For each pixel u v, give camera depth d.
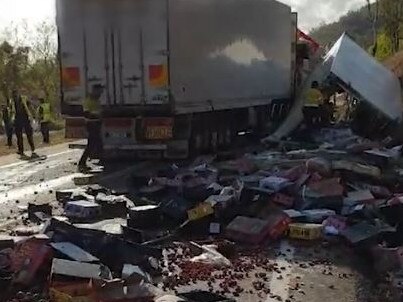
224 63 19.05
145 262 7.58
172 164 15.95
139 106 15.99
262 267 8.00
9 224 10.09
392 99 21.55
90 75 16.31
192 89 16.88
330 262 8.26
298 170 12.09
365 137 20.25
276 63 24.81
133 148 16.28
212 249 8.44
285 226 9.37
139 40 15.84
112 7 15.96
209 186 11.55
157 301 6.35
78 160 18.47
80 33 16.30
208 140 18.55
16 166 17.53
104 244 7.63
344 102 30.33
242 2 20.47
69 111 16.61
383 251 8.04
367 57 22.59
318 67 22.17
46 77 39.81
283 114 26.30
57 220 8.13
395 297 6.87
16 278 7.01
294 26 27.91
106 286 6.43
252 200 10.38
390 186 12.17
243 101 20.92
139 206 10.36
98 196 11.49
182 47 16.25
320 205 10.48
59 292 6.41
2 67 38.09
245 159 14.91
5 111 24.28
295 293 7.05
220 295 6.65
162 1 15.62
